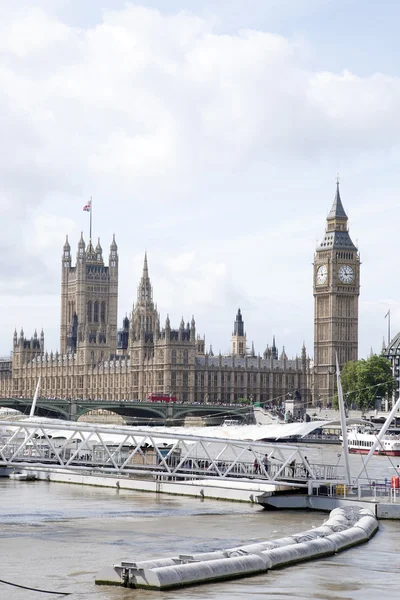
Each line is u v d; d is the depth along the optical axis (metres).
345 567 93.44
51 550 105.12
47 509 138.62
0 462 133.00
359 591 84.12
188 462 166.88
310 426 154.62
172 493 157.25
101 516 131.50
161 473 137.38
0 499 149.88
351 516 118.75
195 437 139.25
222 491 150.50
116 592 82.25
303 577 88.62
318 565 94.19
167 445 172.00
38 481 177.38
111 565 90.00
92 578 90.31
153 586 82.75
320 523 126.12
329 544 99.62
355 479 145.75
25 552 103.75
